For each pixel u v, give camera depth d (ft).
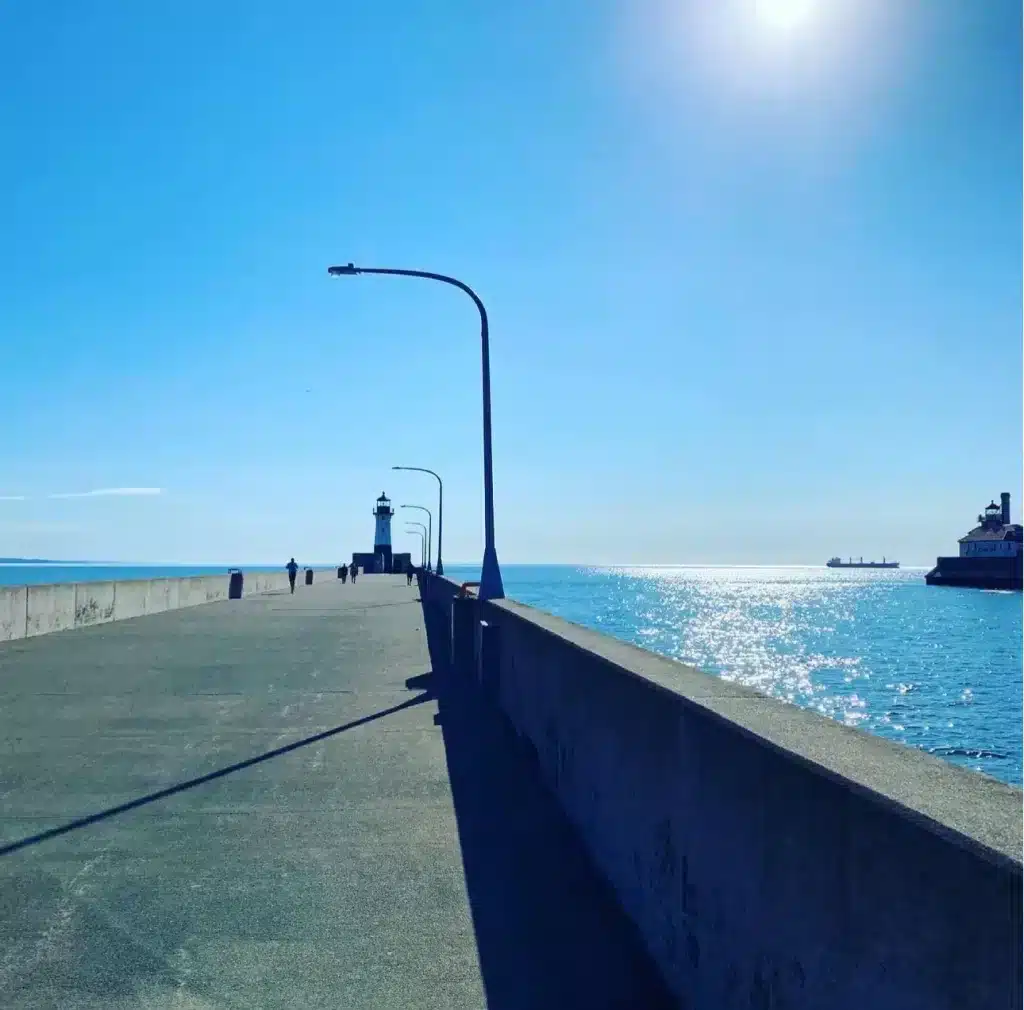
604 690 20.85
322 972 16.33
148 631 86.02
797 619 262.26
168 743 35.53
